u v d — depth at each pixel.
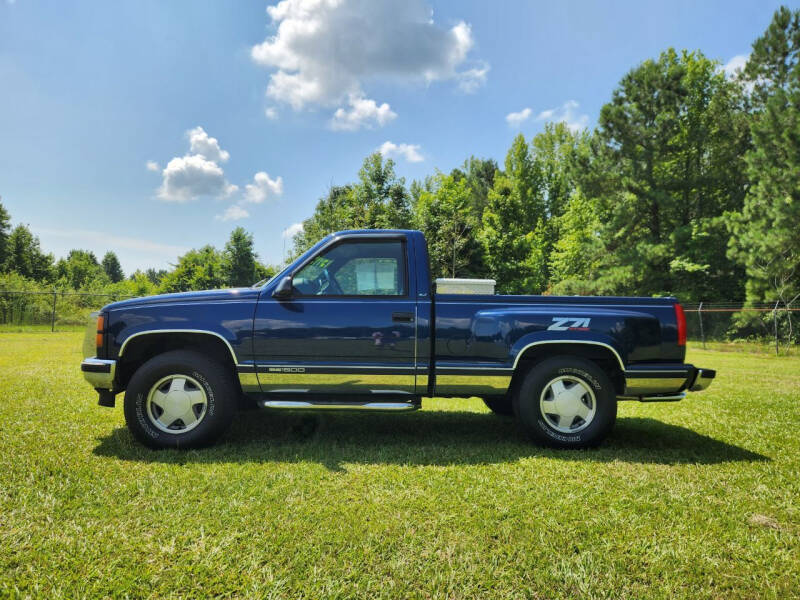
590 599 1.89
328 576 2.01
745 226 19.41
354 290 4.09
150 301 4.02
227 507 2.67
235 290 4.08
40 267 48.84
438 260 29.72
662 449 4.00
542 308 4.01
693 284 26.00
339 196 28.88
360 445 4.01
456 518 2.58
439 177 33.19
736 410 5.80
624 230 28.06
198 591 1.89
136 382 3.79
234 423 4.76
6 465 3.30
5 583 1.92
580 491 3.00
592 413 3.97
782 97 18.22
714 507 2.79
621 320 3.98
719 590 1.97
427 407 5.89
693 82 28.80
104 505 2.68
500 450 3.91
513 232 34.19
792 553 2.28
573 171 28.58
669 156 27.28
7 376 7.37
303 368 3.93
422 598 1.88
